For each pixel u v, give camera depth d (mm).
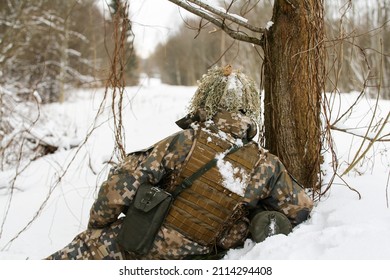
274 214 2396
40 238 3578
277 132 2883
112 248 2449
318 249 2191
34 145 7137
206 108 2443
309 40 2760
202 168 2342
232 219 2461
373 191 2820
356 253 2074
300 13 2736
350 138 4453
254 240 2461
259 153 2439
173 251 2385
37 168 5887
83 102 14586
